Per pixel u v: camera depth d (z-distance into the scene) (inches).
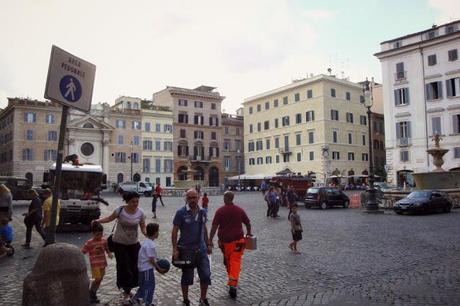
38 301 171.6
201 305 264.5
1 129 3070.9
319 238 599.8
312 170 2928.2
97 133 2994.6
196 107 3602.4
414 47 2075.5
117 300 288.5
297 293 302.7
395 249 490.9
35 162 2755.9
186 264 259.0
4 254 455.8
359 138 3078.2
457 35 1920.5
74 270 177.9
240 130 3917.3
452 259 421.1
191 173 2874.0
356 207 1322.6
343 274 364.2
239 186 3075.8
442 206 1043.3
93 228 280.8
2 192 470.6
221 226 305.0
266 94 3326.8
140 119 3211.1
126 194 279.3
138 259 259.9
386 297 286.5
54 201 191.0
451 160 1942.7
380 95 3289.9
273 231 701.9
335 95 2952.8
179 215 264.7
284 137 3176.7
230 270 298.4
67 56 196.2
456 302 270.8
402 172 2116.1
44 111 2800.2
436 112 1999.3
